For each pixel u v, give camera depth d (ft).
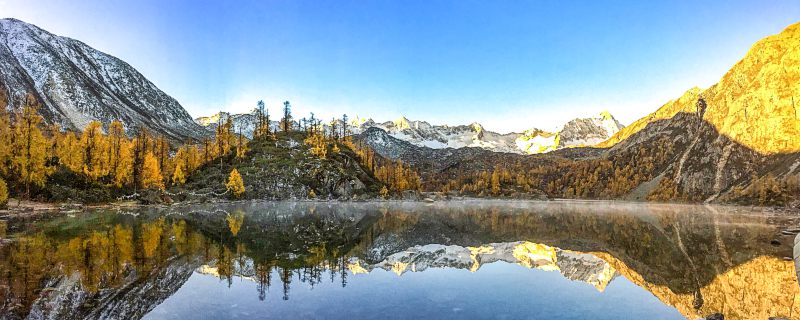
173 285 68.08
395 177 586.45
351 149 625.41
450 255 110.83
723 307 67.31
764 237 163.84
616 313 57.98
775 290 79.41
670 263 106.83
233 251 104.01
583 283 77.05
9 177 224.94
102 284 66.23
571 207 459.73
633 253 123.03
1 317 49.08
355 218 231.30
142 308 55.62
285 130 574.97
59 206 221.66
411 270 86.63
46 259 83.05
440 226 198.59
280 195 413.59
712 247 136.26
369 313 55.57
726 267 101.81
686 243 146.61
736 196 599.16
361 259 99.60
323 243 126.62
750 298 73.61
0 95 238.07
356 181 494.18
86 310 53.83
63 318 50.42
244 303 59.21
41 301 56.18
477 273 84.69
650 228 201.98
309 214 249.34
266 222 188.55
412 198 559.79
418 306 59.21
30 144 227.61
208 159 449.89
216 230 148.05
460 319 53.42
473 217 265.34
